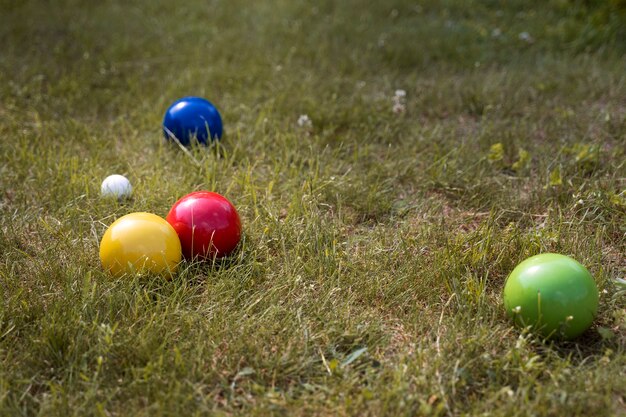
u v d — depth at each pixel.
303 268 1.21
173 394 1.01
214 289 1.17
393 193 1.42
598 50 2.05
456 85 1.84
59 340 1.07
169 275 1.17
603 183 1.41
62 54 1.98
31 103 1.72
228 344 1.08
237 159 1.52
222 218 1.21
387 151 1.53
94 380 1.02
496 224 1.33
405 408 1.00
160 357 1.04
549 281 1.07
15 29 2.12
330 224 1.32
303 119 1.62
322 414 1.00
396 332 1.12
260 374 1.05
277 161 1.51
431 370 1.04
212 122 1.53
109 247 1.15
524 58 2.00
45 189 1.41
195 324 1.11
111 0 2.46
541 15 2.37
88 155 1.53
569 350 1.09
